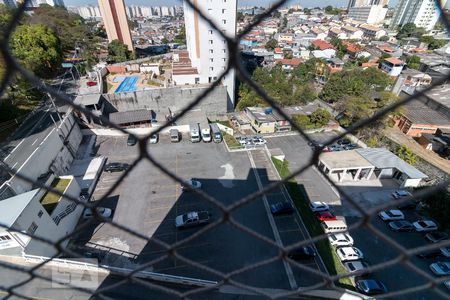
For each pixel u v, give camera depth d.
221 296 8.39
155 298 7.84
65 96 1.02
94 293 2.11
